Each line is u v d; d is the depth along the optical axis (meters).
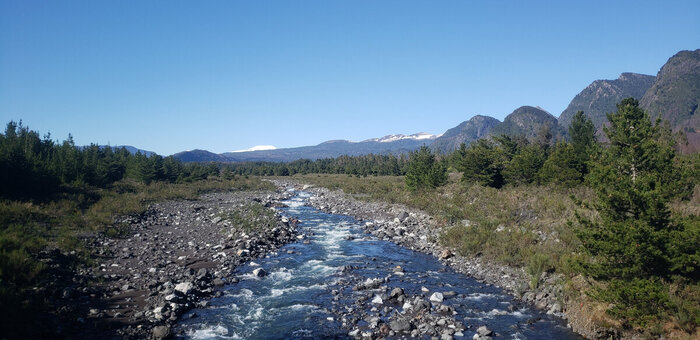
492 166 40.06
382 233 28.64
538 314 13.97
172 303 13.62
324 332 12.42
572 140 48.03
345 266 20.02
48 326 10.83
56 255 16.83
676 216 11.45
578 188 29.27
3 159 30.42
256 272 18.55
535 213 25.42
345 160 163.38
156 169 65.25
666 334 10.25
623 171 15.14
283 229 29.52
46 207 27.48
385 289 16.55
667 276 10.97
